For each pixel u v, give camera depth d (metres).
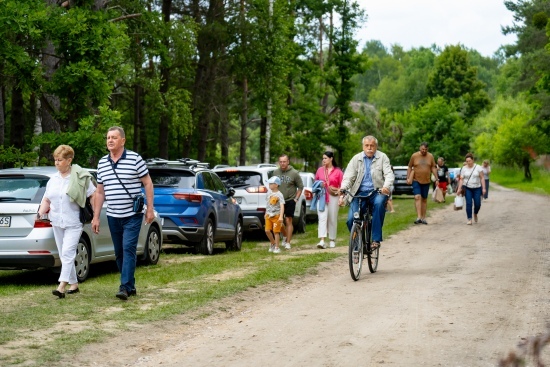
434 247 18.19
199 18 41.72
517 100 99.00
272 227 18.33
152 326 8.91
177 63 37.44
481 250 17.28
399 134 75.62
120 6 32.22
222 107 43.53
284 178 19.25
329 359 7.17
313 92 54.31
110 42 20.58
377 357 7.21
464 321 9.01
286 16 43.56
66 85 20.14
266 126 47.16
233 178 22.67
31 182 12.48
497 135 67.50
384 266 14.80
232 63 41.53
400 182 49.94
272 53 42.16
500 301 10.41
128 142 48.50
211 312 9.95
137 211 10.65
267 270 13.88
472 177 24.92
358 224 13.05
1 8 18.86
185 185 18.05
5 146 22.34
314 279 13.28
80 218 10.92
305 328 8.76
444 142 73.50
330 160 19.17
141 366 7.07
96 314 9.54
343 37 54.09
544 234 21.30
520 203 38.50
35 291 11.70
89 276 14.19
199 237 17.92
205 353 7.58
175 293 11.20
